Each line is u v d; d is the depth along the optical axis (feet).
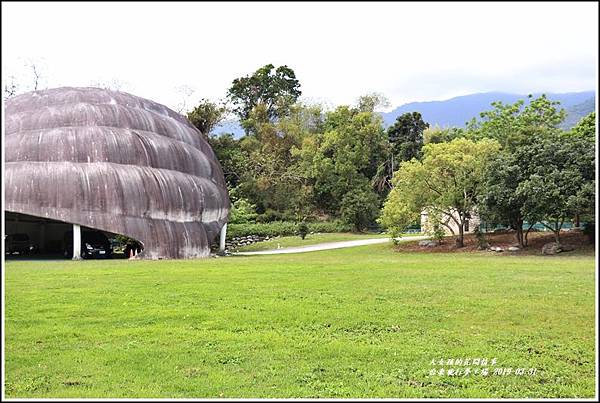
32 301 53.16
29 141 107.34
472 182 136.46
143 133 120.16
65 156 107.55
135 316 47.55
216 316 47.70
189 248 114.11
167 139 124.36
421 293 58.18
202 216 121.80
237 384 32.63
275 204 233.14
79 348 39.06
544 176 118.01
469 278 69.72
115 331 43.16
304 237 199.11
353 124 248.32
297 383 32.89
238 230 193.57
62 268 81.25
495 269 80.69
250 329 44.09
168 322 46.03
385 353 38.14
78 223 103.50
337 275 72.49
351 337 42.11
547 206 115.65
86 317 47.39
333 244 176.76
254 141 244.22
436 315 48.37
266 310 49.90
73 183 104.73
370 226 233.76
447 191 138.31
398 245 152.76
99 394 31.01
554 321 46.50
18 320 45.91
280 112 282.77
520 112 181.37
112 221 105.60
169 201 113.91
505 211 126.82
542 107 177.68
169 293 57.93
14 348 38.88
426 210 152.15
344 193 239.71
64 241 124.88
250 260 102.06
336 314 48.32
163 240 109.81
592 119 154.40
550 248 122.72
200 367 35.50
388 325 45.21
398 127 260.62
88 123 115.14
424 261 97.86
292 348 39.14
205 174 129.70
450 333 43.11
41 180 103.04
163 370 34.91
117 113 119.85
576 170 114.52
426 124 259.80
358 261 98.27
